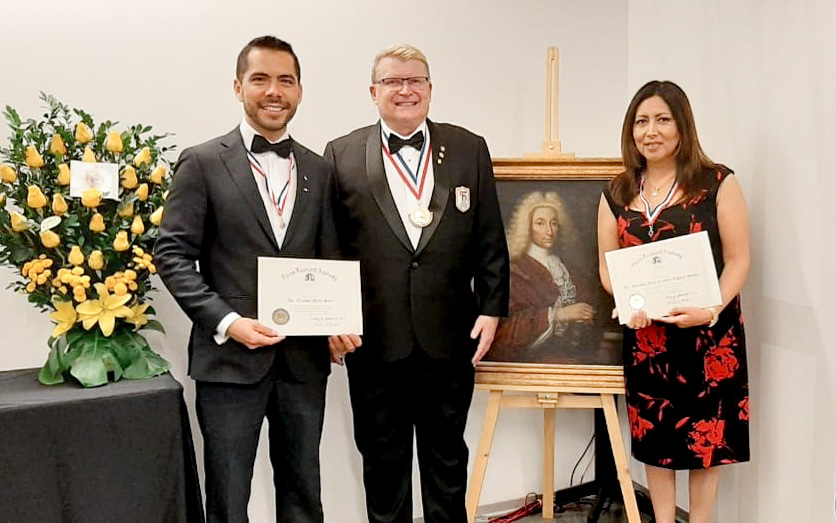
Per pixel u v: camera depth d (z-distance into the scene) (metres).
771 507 2.30
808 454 2.14
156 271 1.84
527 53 2.83
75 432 1.62
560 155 2.44
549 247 2.34
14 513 1.57
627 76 3.00
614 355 2.28
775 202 2.24
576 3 2.89
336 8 2.50
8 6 2.10
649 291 1.98
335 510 2.60
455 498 2.11
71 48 2.17
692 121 2.02
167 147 2.28
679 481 2.75
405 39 2.62
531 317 2.33
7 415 1.56
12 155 1.78
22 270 1.78
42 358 2.20
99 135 1.87
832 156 2.03
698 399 2.04
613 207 2.16
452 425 2.05
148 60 2.26
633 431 2.19
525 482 2.96
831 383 2.05
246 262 1.75
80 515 1.63
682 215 2.02
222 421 1.75
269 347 1.75
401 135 1.99
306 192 1.84
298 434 1.85
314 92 2.48
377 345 1.96
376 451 2.06
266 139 1.81
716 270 2.00
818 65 2.06
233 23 2.36
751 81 2.32
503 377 2.31
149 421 1.70
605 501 2.90
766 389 2.30
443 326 1.96
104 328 1.77
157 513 1.71
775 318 2.25
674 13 2.69
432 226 1.95
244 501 1.80
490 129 2.79
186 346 2.37
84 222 1.82
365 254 1.95
